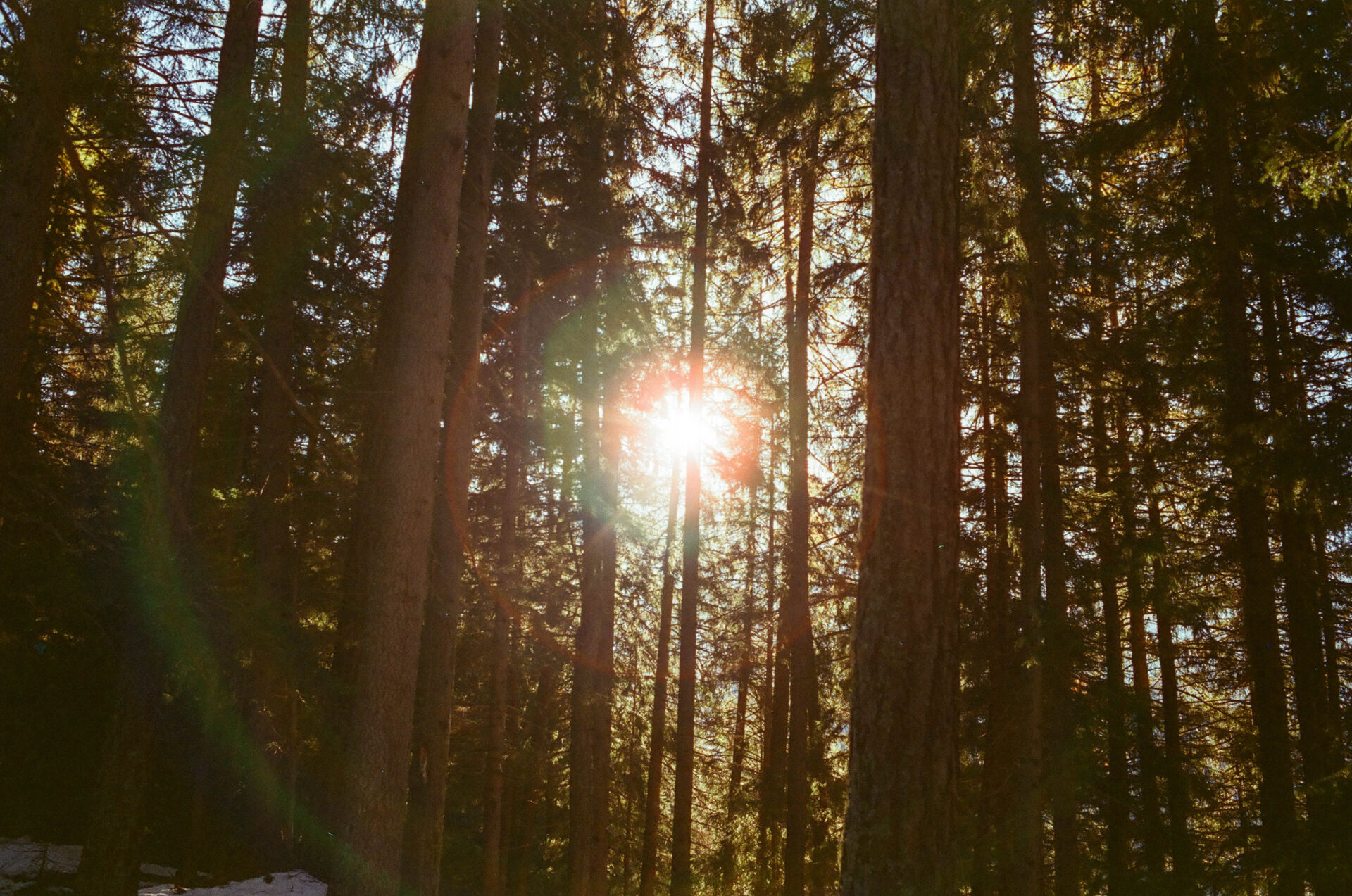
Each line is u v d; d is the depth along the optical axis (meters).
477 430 15.47
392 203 12.94
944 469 6.75
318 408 13.27
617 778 21.89
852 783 6.54
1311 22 10.36
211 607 10.09
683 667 14.68
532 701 19.23
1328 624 14.02
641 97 14.61
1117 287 13.82
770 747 21.55
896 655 6.49
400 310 9.27
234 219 12.54
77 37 9.79
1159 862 12.62
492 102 11.31
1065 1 11.89
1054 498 12.27
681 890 13.90
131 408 8.98
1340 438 9.73
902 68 7.27
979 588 13.83
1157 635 16.33
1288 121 10.68
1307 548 13.02
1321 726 11.50
